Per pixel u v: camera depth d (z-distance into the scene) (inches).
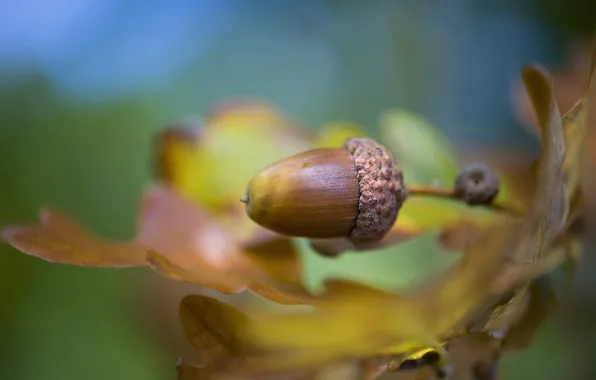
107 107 18.5
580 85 12.2
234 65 20.3
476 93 18.6
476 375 8.9
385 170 9.4
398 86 18.8
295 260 9.9
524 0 19.0
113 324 15.6
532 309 9.1
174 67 19.6
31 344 15.6
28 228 9.7
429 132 10.5
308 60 20.4
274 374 8.9
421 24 18.7
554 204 8.6
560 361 13.2
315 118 19.8
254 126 10.9
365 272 10.9
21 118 18.1
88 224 17.5
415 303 9.1
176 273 8.9
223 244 10.0
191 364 8.8
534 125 11.7
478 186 9.6
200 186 10.6
